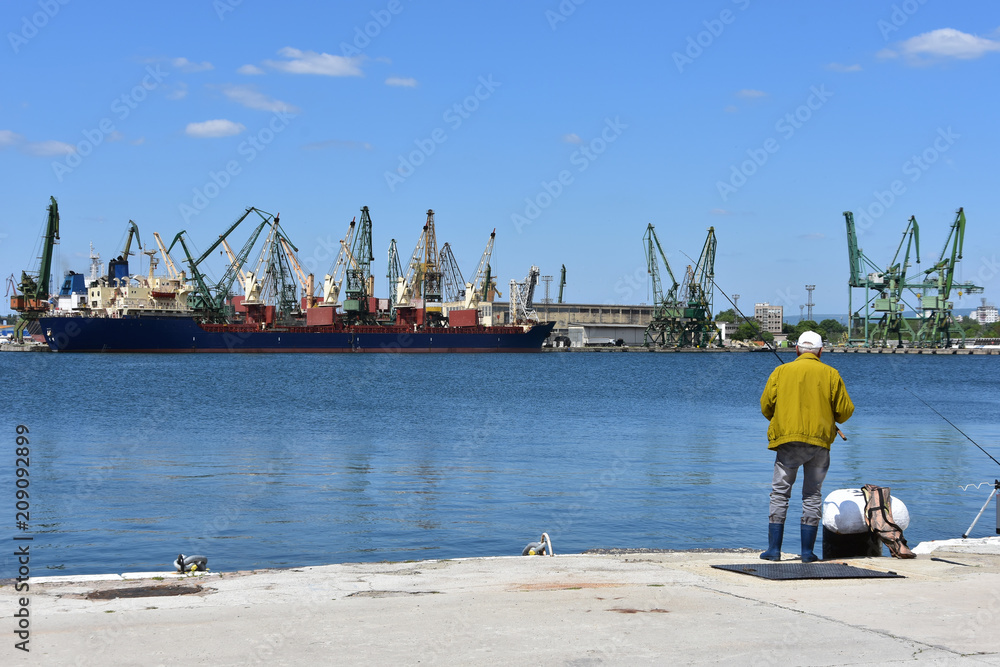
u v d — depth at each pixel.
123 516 20.23
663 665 5.30
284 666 5.25
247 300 177.12
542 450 35.31
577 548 16.91
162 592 7.50
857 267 195.38
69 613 6.62
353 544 17.19
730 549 11.28
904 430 45.03
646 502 22.30
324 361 148.75
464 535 18.17
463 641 5.80
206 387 84.31
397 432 43.62
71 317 152.12
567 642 5.79
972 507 21.27
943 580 8.10
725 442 38.84
